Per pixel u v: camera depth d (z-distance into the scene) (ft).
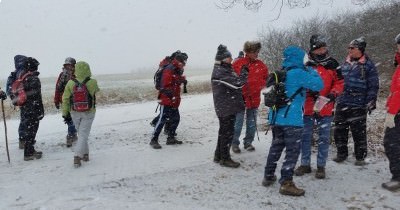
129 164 22.85
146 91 63.21
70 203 17.51
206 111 39.70
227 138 21.80
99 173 21.42
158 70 25.79
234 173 21.09
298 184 19.40
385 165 21.67
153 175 20.95
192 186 19.39
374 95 20.66
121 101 52.16
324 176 20.06
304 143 20.51
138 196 18.28
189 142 27.45
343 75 21.31
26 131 23.88
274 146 18.86
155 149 25.79
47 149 26.53
